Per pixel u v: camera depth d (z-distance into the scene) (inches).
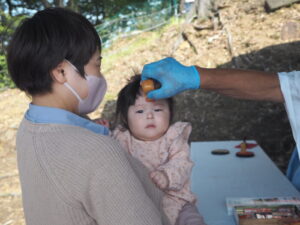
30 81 41.3
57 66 40.6
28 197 41.5
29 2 443.8
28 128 41.8
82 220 37.9
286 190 85.0
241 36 273.3
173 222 65.7
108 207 36.4
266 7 291.6
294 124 59.4
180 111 224.7
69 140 38.0
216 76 58.7
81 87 43.1
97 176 36.2
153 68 56.8
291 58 235.6
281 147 180.7
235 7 309.9
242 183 90.8
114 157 37.8
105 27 374.0
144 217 37.0
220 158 111.4
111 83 275.6
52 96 42.5
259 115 204.4
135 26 367.6
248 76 59.6
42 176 37.7
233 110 214.5
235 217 71.0
